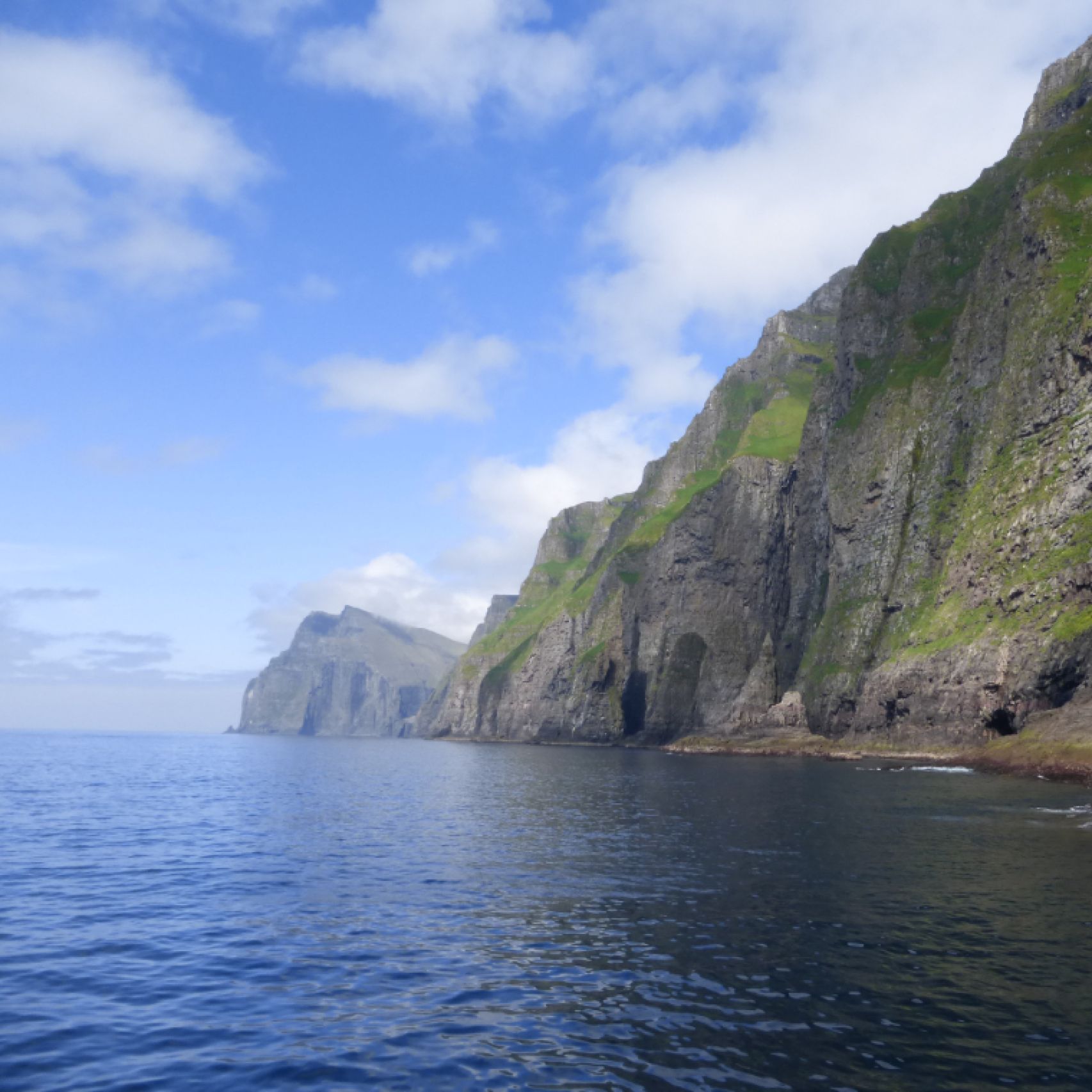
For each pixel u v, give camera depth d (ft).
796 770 307.37
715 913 77.46
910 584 397.60
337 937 70.79
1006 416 361.71
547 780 275.59
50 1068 44.70
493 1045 47.52
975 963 60.70
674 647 638.94
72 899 86.99
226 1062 45.50
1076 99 538.47
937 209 596.29
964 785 215.31
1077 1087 41.24
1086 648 266.77
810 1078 42.50
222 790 237.66
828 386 583.17
